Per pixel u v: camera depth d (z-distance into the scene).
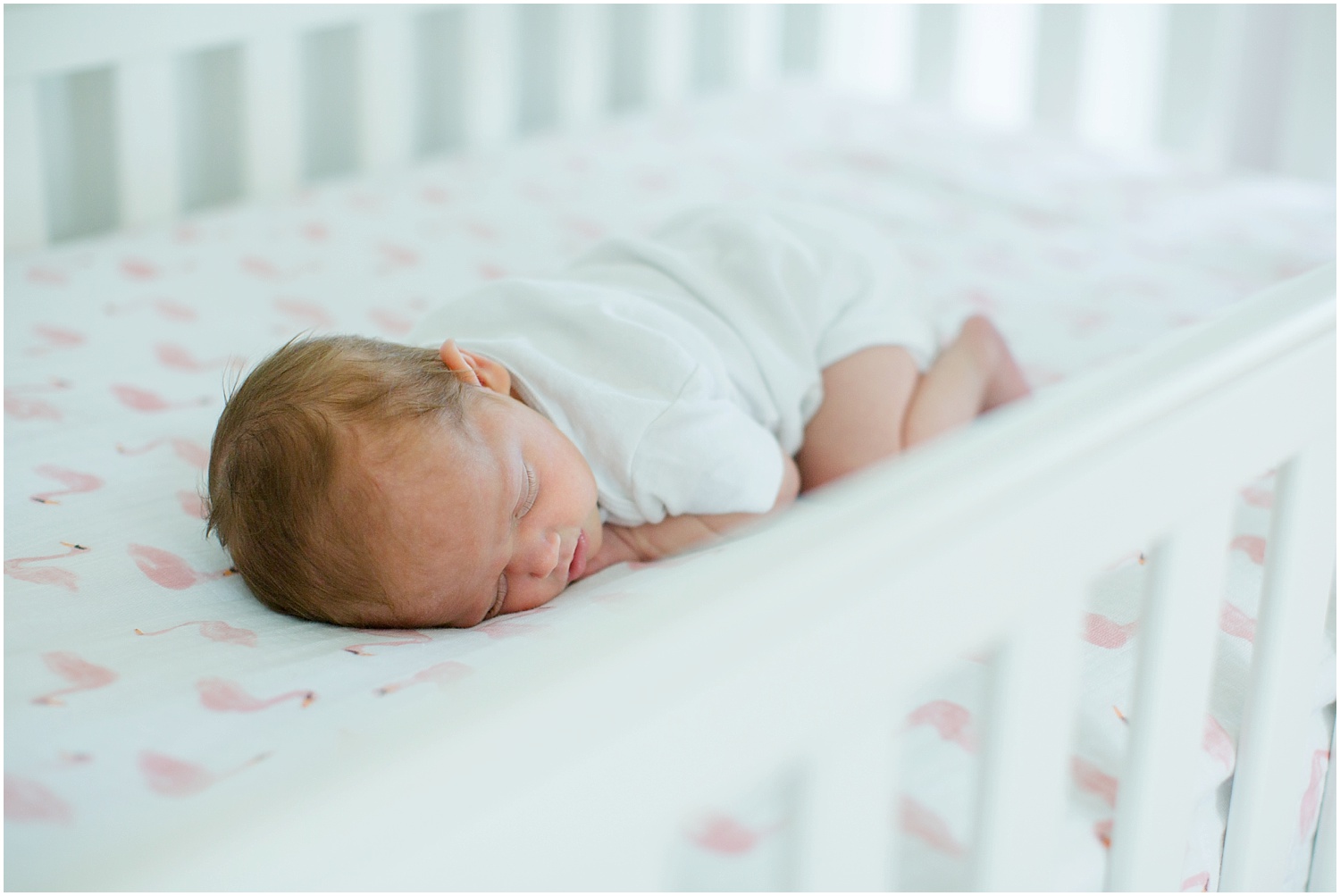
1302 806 0.76
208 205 1.73
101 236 1.53
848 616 0.42
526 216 1.49
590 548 0.80
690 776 0.39
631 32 2.05
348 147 1.84
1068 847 0.60
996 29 2.13
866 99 1.99
